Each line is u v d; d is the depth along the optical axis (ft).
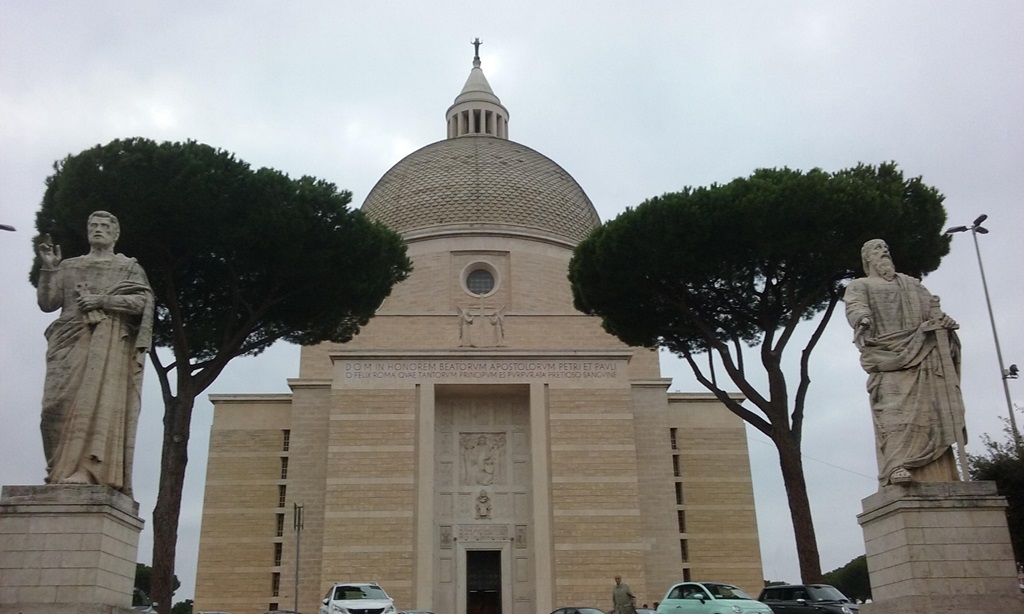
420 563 131.95
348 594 90.17
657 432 156.35
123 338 48.19
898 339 52.03
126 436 47.60
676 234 92.38
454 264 173.17
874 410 51.96
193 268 89.81
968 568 46.83
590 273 103.24
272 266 90.33
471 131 214.48
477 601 138.21
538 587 132.36
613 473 138.62
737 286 95.61
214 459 158.30
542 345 159.12
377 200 191.83
